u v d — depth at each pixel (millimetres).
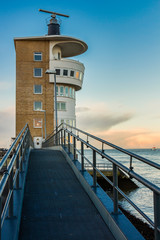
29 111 44938
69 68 46094
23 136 8844
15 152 5082
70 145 12180
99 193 5930
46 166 10273
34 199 6375
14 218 4395
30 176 8648
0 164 3037
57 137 18828
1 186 2926
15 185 6199
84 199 6379
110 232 4598
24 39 45031
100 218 5227
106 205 5121
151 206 28422
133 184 41156
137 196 34781
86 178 7207
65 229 4730
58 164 10703
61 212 5543
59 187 7391
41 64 45562
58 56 47688
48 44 45938
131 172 3650
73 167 9367
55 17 51719
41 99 45312
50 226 4848
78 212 5543
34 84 45344
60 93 46281
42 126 45000
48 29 51688
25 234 4523
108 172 40375
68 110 46719
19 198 5328
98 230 4688
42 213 5480
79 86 48562
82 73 48938
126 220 4395
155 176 55344
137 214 24734
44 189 7199
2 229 3932
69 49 49656
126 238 3783
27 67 45406
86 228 4770
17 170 5699
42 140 44438
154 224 2986
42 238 4375
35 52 45656
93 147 6207
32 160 11734
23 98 44969
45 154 13727
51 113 45312
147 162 3131
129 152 3730
